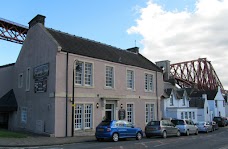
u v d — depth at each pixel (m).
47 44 22.91
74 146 15.37
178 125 27.14
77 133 22.00
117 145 15.98
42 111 22.48
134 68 29.69
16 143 15.70
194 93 58.62
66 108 21.52
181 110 38.88
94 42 29.33
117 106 26.56
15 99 27.69
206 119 49.44
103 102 24.70
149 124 23.25
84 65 23.55
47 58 22.66
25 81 26.16
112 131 18.69
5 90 29.36
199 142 19.03
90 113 23.67
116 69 27.14
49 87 21.83
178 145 16.75
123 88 27.72
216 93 58.81
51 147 14.87
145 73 31.53
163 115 37.81
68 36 26.28
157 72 33.59
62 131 21.03
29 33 26.45
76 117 22.44
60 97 21.25
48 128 21.34
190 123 28.45
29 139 17.91
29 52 25.95
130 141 19.03
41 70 23.30
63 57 21.92
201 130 32.66
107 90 25.59
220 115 59.81
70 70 22.27
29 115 24.53
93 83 24.11
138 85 30.00
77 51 23.28
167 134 23.30
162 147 15.46
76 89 22.50
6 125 28.69
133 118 28.50
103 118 24.58
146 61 34.84
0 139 17.11
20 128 25.84
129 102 28.25
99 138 19.28
